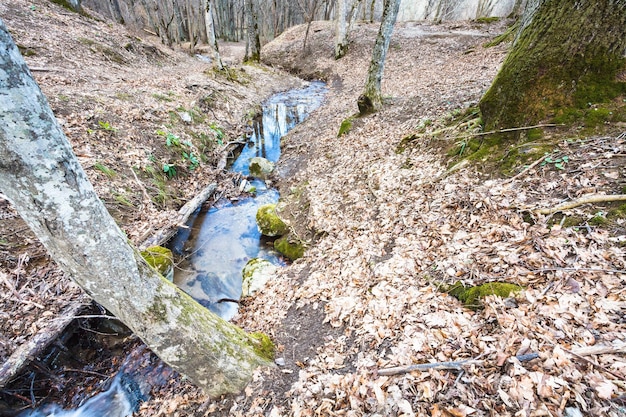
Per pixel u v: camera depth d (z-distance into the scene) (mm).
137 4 33844
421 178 5988
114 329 5098
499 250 3676
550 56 4453
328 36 25719
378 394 2877
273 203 9109
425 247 4500
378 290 4234
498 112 5207
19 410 4145
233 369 3457
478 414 2363
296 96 18156
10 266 4953
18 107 1625
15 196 1801
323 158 9852
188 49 26750
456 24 23594
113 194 6949
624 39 3990
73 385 4512
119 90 10578
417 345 3193
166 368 4586
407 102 10711
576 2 4215
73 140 7367
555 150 4301
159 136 9258
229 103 14312
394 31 24016
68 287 4863
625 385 2131
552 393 2262
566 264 3141
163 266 5895
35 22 12984
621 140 3908
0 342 4125
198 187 9078
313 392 3301
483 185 4727
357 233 5855
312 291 5066
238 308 5785
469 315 3264
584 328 2602
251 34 22219
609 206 3414
